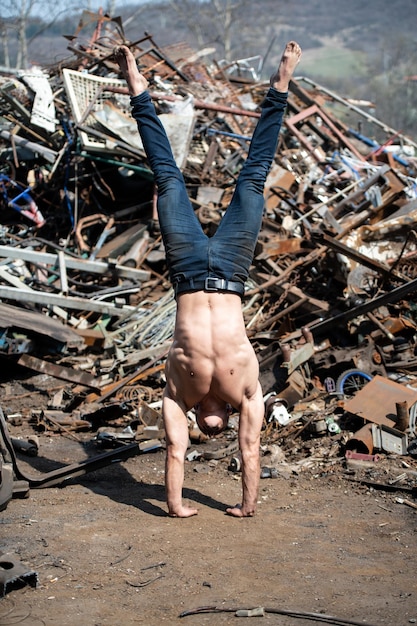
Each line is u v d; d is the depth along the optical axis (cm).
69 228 1516
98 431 966
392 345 1111
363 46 13188
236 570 516
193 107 1503
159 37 5284
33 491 711
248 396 629
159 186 649
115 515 636
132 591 479
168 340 1222
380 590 485
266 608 451
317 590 483
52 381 1162
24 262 1364
